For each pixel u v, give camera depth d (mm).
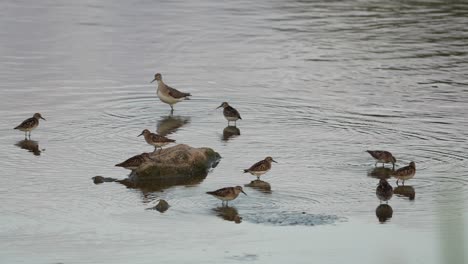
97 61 38594
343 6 50781
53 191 23859
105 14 47812
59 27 44531
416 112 31859
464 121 30719
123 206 22859
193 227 21484
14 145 27828
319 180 24922
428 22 46656
